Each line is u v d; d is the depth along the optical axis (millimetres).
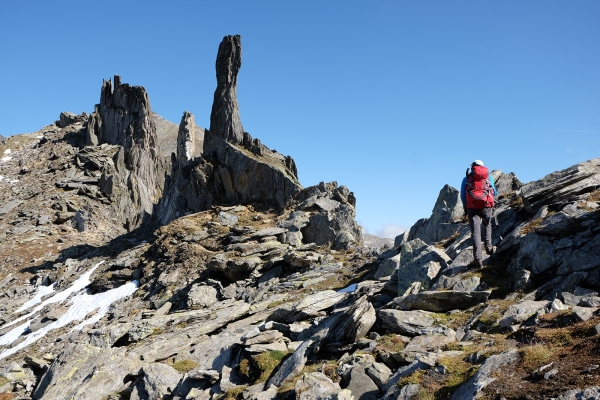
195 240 42938
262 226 43438
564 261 13883
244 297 31516
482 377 9227
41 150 119562
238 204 51625
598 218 14656
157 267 42562
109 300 42281
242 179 52219
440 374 10438
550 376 8430
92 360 23844
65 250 66562
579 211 15492
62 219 79688
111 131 105938
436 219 27672
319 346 15203
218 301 32719
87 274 50781
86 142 109062
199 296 33188
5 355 37125
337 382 12359
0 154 123875
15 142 131875
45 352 34562
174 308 35062
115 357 23359
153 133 102062
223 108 56438
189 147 82250
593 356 8594
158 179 98875
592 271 13062
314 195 45469
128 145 100625
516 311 12664
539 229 15250
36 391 24734
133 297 40562
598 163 18531
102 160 97500
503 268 15992
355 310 15469
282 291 29812
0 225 79188
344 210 40625
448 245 21844
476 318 13258
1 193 96500
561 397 7625
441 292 14891
